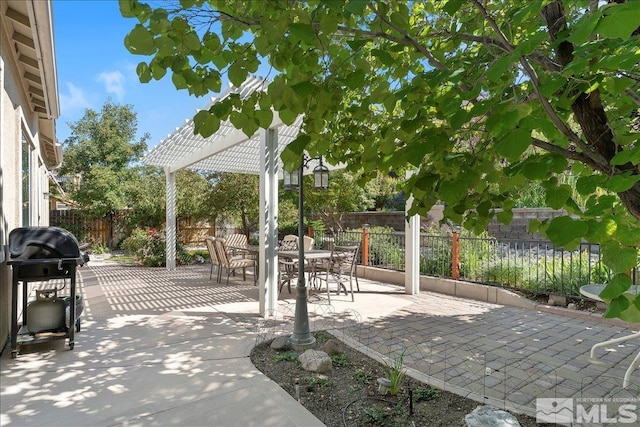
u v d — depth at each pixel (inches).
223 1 56.2
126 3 50.3
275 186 209.2
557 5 58.9
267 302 204.1
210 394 110.7
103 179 591.8
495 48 67.4
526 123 40.8
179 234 597.6
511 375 125.6
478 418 86.0
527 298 228.4
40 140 323.0
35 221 273.1
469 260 265.3
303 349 148.9
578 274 213.5
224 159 374.6
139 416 98.1
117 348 150.5
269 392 112.0
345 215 628.7
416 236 264.5
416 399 107.7
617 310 39.4
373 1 57.4
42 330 149.2
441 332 174.1
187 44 52.4
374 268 327.9
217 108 58.5
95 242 586.6
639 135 50.4
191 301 243.0
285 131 267.0
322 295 258.7
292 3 53.8
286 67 58.2
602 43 46.2
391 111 60.4
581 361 138.3
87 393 111.0
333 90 57.3
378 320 195.8
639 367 131.8
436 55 73.7
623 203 55.0
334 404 105.1
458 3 57.1
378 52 57.4
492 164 61.0
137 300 245.3
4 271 149.7
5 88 152.9
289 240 366.6
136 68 56.8
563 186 48.8
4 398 107.7
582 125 57.3
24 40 159.8
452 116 46.8
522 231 371.2
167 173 394.9
